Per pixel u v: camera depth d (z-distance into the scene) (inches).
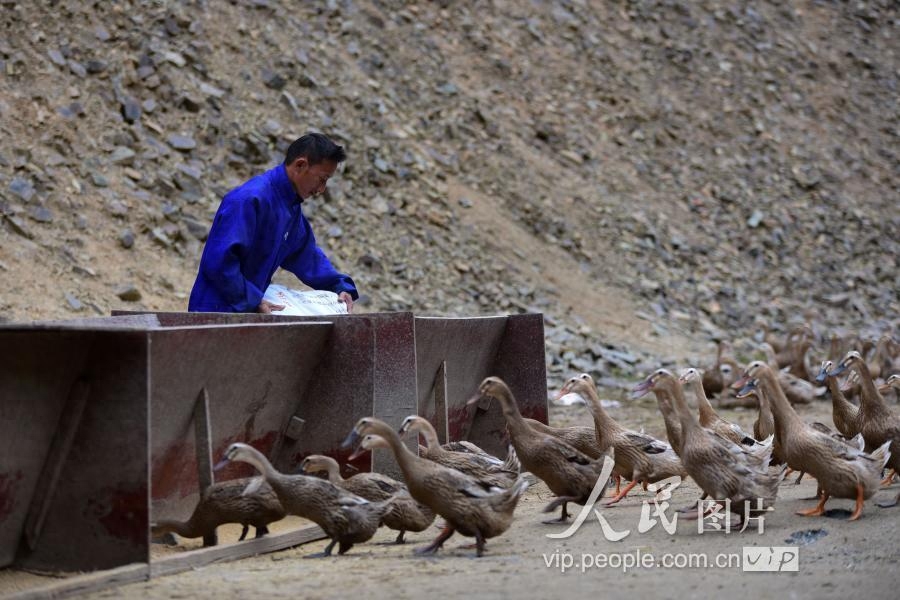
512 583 221.9
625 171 1029.8
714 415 358.6
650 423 577.0
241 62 813.9
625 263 913.5
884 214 1163.3
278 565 252.2
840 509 294.7
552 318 793.6
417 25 1014.4
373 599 209.5
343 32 932.0
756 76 1259.8
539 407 419.2
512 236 866.8
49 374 235.3
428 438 304.2
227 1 851.4
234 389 284.7
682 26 1266.0
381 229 791.1
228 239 351.3
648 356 783.7
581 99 1076.5
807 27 1405.0
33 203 628.7
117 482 236.8
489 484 263.1
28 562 240.7
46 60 705.6
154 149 708.0
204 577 238.1
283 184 366.9
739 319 906.1
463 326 386.0
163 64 753.6
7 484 235.5
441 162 887.7
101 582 226.4
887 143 1280.8
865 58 1389.0
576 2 1198.3
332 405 313.7
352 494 270.5
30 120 668.7
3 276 577.9
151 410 257.3
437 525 312.5
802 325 843.4
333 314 343.9
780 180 1131.3
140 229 660.1
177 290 636.1
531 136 994.1
